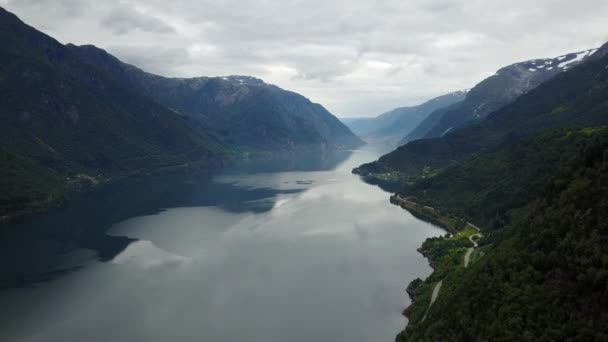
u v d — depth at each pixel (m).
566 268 65.00
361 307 110.94
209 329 101.69
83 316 109.50
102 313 110.88
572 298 60.22
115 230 190.88
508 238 90.75
